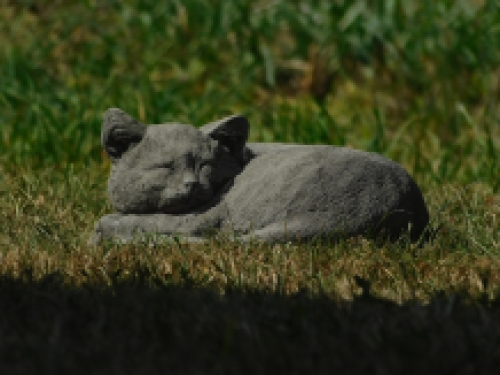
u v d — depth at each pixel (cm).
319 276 1218
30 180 1891
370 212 1381
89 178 1970
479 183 1942
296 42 2886
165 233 1380
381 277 1250
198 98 2636
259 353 902
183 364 878
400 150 2312
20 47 2805
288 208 1365
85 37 2889
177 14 2889
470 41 2608
